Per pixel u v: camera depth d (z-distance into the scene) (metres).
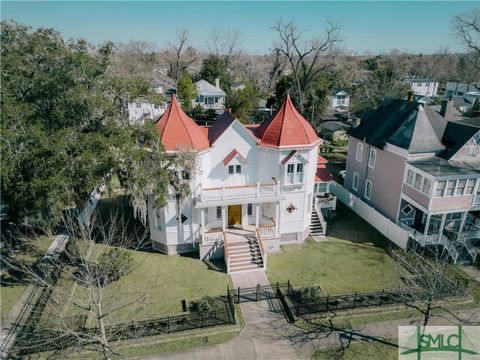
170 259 26.52
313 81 65.56
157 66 135.88
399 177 29.72
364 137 34.78
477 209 27.22
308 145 25.92
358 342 18.83
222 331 19.50
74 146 21.14
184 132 24.62
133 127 23.11
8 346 18.47
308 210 28.95
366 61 117.50
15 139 21.70
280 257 26.98
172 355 18.02
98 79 24.33
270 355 18.03
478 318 20.47
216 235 26.53
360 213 33.81
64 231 30.52
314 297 21.41
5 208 35.12
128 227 30.59
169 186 24.66
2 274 24.78
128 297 22.09
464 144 27.30
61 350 18.14
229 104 66.06
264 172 27.14
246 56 151.50
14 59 25.39
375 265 25.84
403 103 33.25
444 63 137.38
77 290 22.44
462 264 25.94
